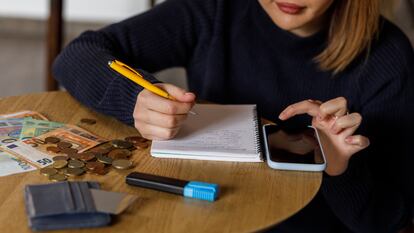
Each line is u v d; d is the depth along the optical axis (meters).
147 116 0.82
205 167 0.77
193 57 1.21
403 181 1.03
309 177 0.76
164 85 0.85
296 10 0.97
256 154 0.79
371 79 1.05
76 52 1.02
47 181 0.70
